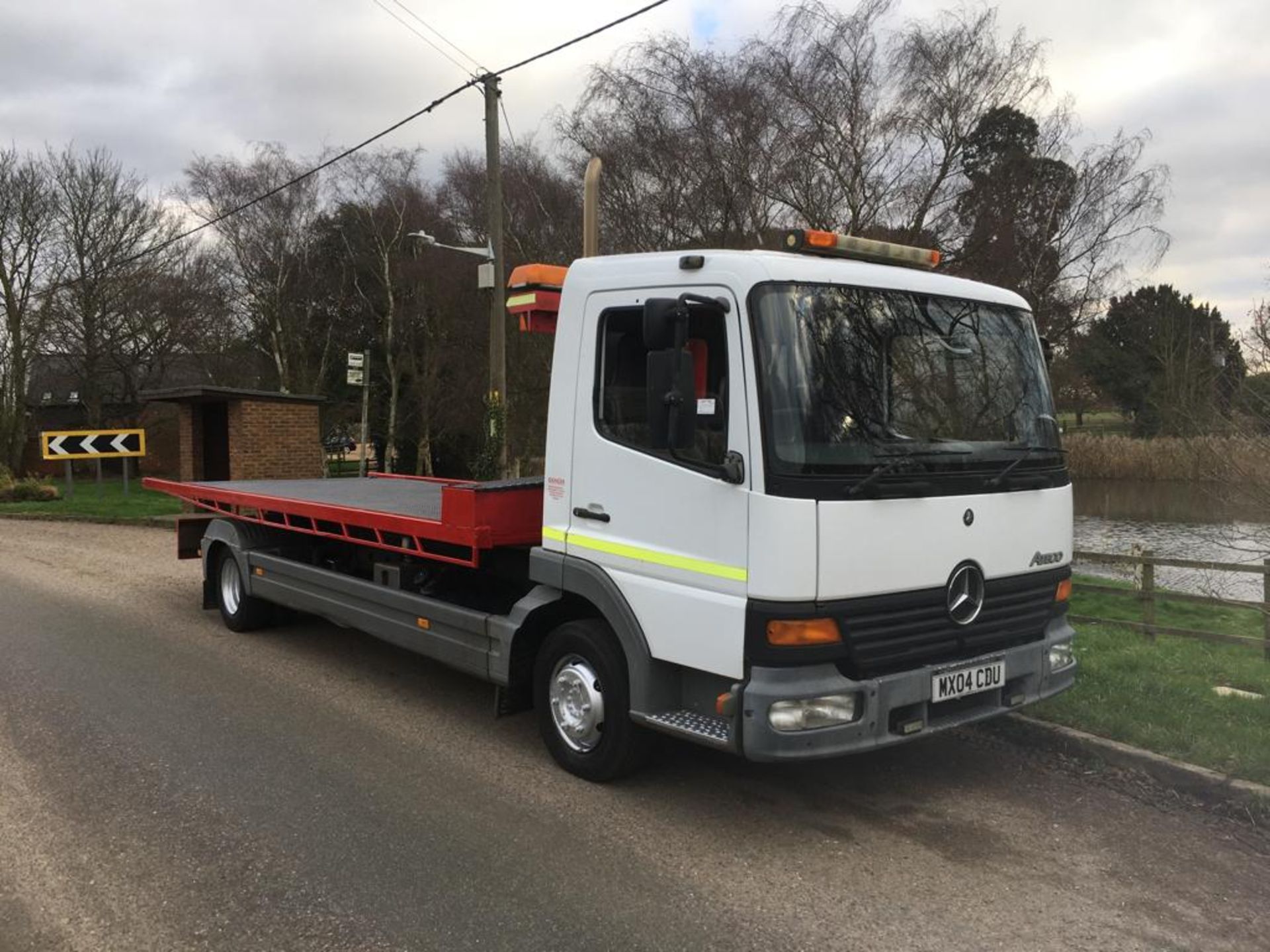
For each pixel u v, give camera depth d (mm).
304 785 4594
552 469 4680
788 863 3811
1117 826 4203
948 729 4047
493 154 15102
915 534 3877
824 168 12867
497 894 3523
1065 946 3217
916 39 12523
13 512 18828
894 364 4031
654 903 3471
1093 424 24531
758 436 3672
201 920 3330
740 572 3742
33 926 3287
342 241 34062
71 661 6961
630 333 4281
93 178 29016
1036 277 11930
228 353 32000
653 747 4496
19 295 28812
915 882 3662
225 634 7969
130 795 4445
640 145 14148
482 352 31578
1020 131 12508
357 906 3430
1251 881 3711
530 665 5000
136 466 34688
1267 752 4660
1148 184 11984
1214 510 11180
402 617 5805
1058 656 4527
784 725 3652
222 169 31844
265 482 9742
